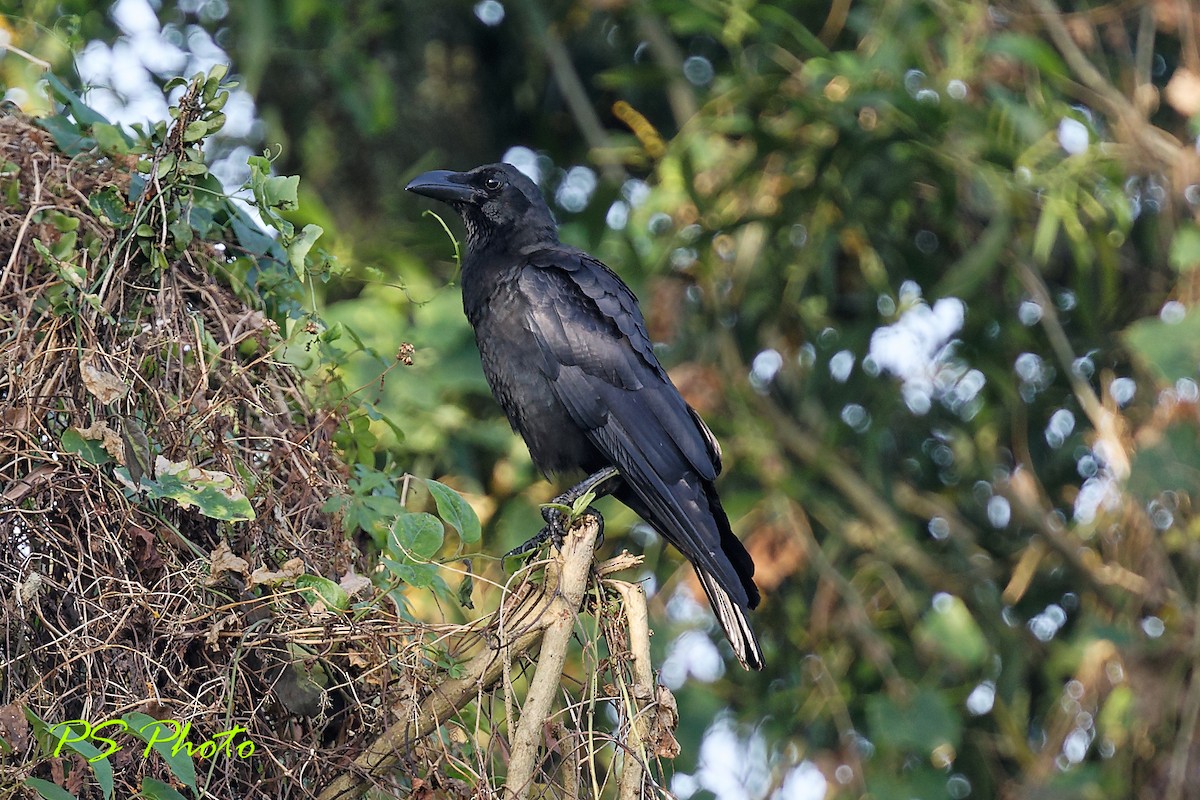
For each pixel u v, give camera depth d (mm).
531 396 8586
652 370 8578
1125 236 12453
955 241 13055
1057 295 13719
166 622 5641
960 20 11961
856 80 11352
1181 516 11969
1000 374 12625
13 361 5879
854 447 13148
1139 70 12391
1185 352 11148
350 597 5836
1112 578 11961
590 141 13242
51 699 5508
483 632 5855
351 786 5703
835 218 12414
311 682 5824
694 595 11898
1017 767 12445
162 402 6078
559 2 13453
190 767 5156
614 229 12633
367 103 12398
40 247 5961
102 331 6090
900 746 11438
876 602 12719
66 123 6672
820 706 11961
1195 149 11969
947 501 13180
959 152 11703
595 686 5828
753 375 13297
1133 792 11445
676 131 14266
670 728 5781
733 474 12523
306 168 13289
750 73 11914
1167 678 11375
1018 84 12352
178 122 6227
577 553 5961
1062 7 13305
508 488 11492
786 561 12070
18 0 10266
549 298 8617
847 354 13141
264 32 11281
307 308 8047
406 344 7016
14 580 5598
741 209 12594
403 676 5746
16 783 5051
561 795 5652
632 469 8289
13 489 5660
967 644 11500
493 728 5750
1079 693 11789
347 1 13078
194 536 5957
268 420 6379
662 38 13344
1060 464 13141
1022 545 12977
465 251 9547
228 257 6797
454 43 14273
